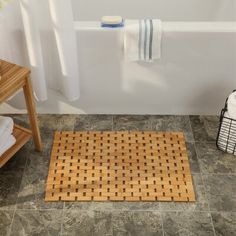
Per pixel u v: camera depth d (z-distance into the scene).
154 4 2.77
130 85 2.26
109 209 1.88
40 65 2.08
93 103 2.35
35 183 1.99
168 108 2.36
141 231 1.80
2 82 1.77
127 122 2.33
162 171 2.05
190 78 2.23
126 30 2.03
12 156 2.12
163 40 2.07
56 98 2.31
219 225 1.83
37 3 1.94
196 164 2.09
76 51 2.08
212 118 2.37
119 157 2.12
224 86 2.26
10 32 2.00
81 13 2.81
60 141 2.20
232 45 2.09
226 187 1.98
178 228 1.81
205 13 2.77
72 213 1.87
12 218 1.85
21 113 2.38
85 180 2.00
